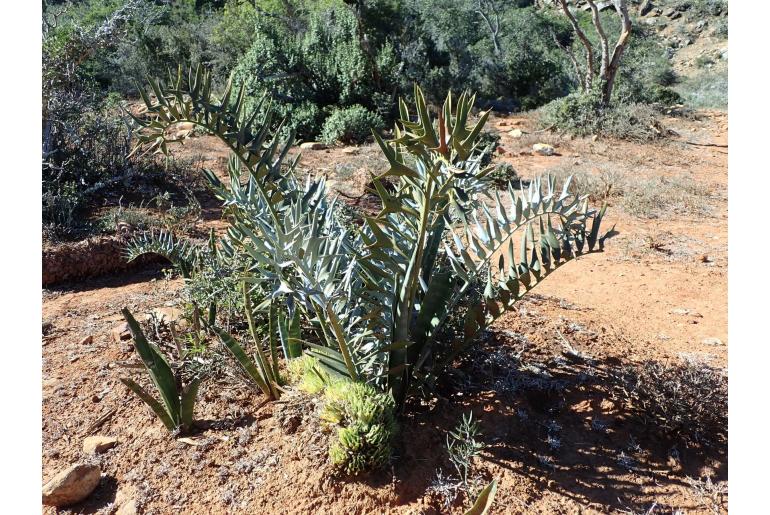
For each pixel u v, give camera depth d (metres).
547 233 2.66
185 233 5.96
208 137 11.49
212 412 2.96
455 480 2.51
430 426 2.79
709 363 3.63
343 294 2.42
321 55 15.70
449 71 19.25
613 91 17.42
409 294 2.52
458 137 1.95
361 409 2.47
